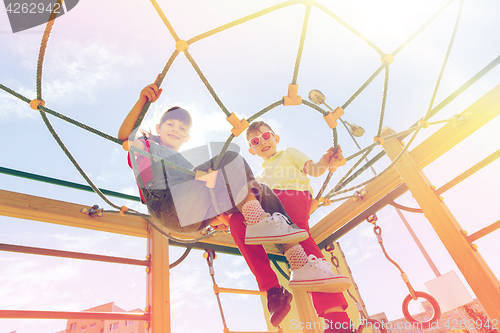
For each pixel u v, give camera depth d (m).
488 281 2.36
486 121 2.68
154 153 1.51
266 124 2.58
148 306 2.53
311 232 3.98
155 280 2.65
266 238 1.19
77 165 1.61
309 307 3.67
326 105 2.12
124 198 3.01
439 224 2.75
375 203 3.44
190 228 1.54
